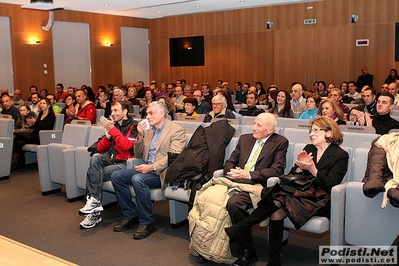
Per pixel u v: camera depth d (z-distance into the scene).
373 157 2.85
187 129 4.32
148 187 3.64
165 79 15.15
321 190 2.98
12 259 3.10
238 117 5.37
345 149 3.16
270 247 2.92
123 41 14.52
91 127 4.81
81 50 13.41
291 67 12.52
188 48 14.48
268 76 12.95
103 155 4.04
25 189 5.24
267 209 2.84
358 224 2.78
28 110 6.80
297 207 2.81
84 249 3.37
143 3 11.82
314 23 12.01
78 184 4.60
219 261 2.96
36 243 3.50
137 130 3.95
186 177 3.47
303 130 3.95
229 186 3.12
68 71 13.12
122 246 3.43
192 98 5.83
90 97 10.05
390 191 2.55
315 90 10.34
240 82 13.16
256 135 3.37
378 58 11.27
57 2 11.45
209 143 3.61
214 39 13.88
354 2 11.41
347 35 11.59
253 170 3.36
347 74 11.70
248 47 13.23
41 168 4.89
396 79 10.32
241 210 2.93
